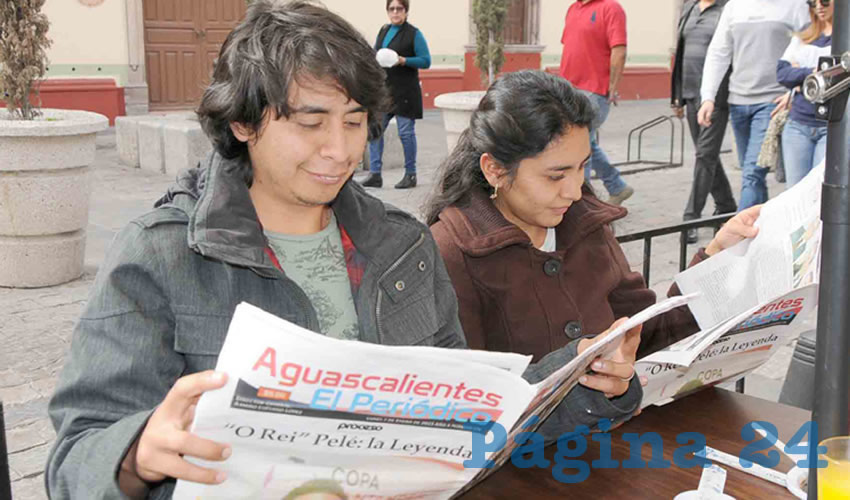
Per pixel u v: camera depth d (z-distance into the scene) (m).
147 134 8.43
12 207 4.53
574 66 6.40
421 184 7.94
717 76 5.38
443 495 1.16
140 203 6.94
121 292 1.16
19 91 4.88
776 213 1.74
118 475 1.03
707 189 5.68
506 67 15.62
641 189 7.78
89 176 4.83
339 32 1.16
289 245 1.33
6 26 4.82
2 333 3.96
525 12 15.84
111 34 11.38
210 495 1.00
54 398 1.14
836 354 0.98
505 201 1.83
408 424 1.03
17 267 4.62
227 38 1.20
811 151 4.51
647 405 1.62
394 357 0.96
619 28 6.16
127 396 1.13
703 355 1.53
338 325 1.33
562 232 1.90
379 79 1.18
